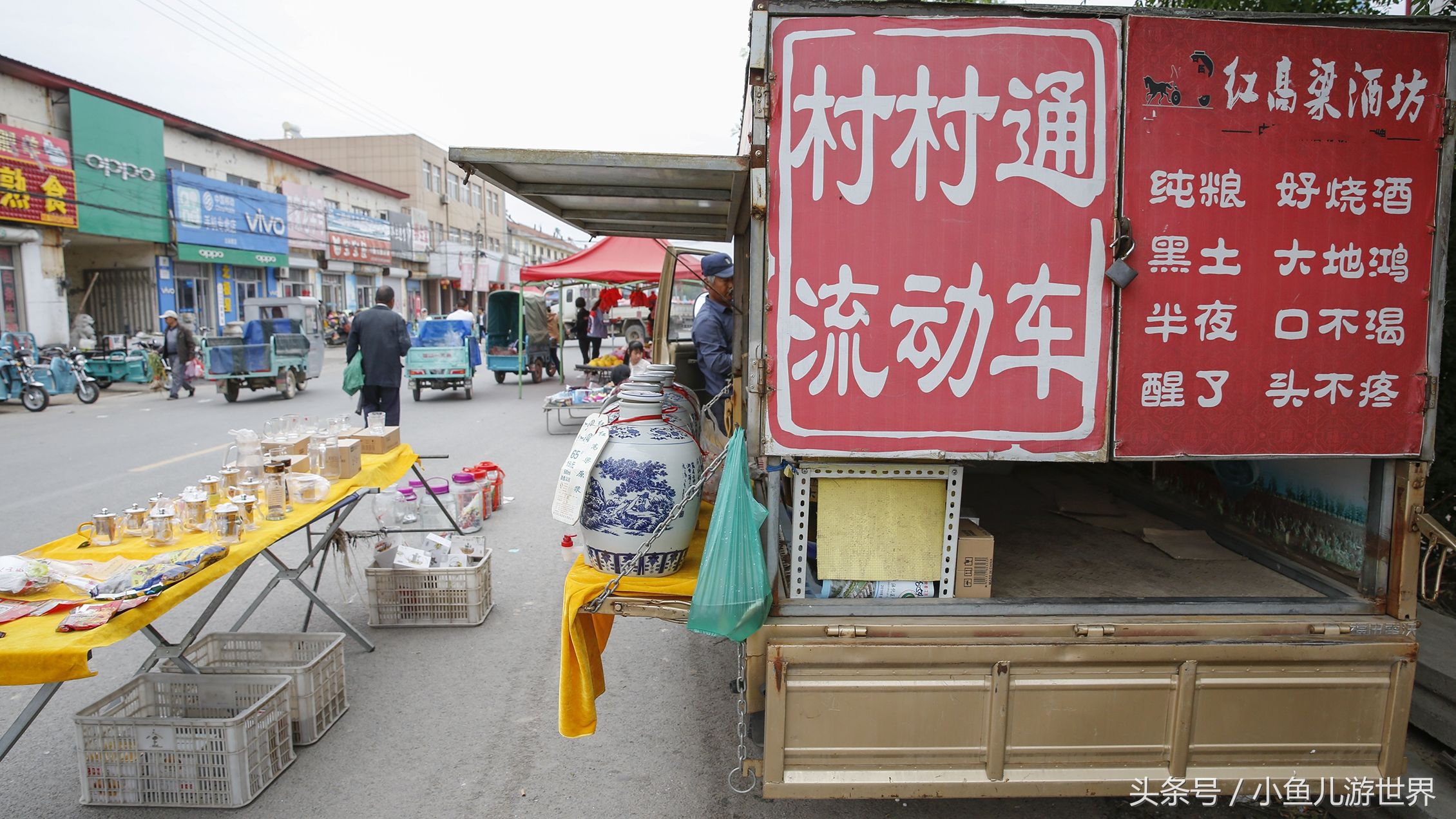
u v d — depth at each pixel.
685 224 3.84
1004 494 3.96
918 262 2.08
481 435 9.65
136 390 14.85
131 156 17.23
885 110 2.04
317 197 25.45
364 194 29.14
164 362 14.59
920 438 2.14
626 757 2.95
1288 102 2.09
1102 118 2.06
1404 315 2.16
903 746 2.18
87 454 8.30
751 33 2.03
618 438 2.43
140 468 7.56
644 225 3.93
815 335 2.11
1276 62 2.07
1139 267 2.10
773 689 2.15
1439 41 2.10
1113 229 2.09
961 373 2.12
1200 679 2.20
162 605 2.38
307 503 3.48
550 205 3.38
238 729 2.58
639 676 3.63
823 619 2.21
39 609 2.33
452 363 12.83
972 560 2.32
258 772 2.68
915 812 2.62
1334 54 2.08
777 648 2.13
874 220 2.07
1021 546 3.05
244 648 3.24
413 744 3.02
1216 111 2.08
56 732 3.07
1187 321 2.12
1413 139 2.12
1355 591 2.39
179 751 2.59
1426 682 2.84
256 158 22.67
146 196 17.73
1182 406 2.14
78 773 2.75
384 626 4.10
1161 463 3.76
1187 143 2.08
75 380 12.69
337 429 4.42
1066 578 2.65
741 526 2.11
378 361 7.48
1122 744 2.21
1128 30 2.04
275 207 22.69
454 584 4.08
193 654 3.17
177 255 18.70
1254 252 2.12
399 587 4.08
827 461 2.23
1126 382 2.13
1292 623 2.21
